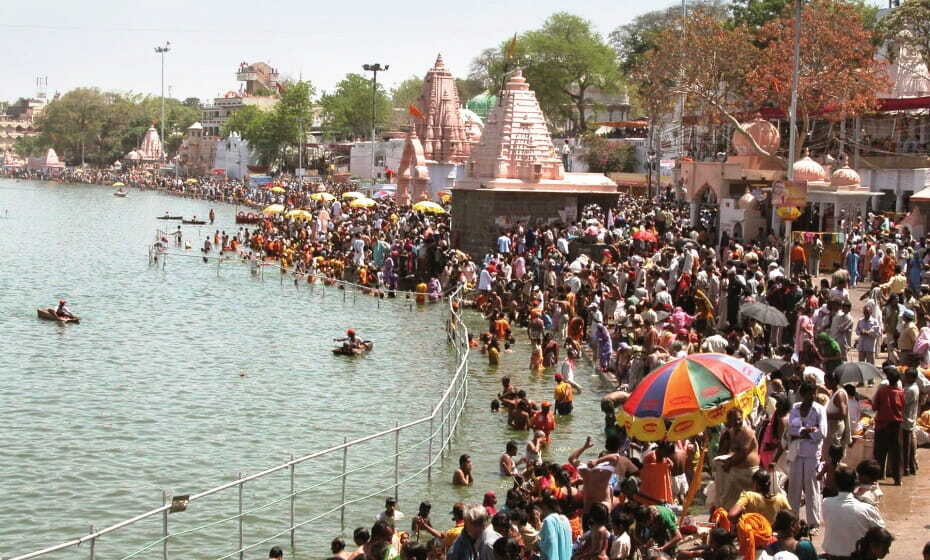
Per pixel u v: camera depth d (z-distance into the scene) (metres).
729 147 64.75
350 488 23.61
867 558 11.93
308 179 143.50
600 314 35.62
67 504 22.62
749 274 32.69
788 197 35.81
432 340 42.59
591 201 58.94
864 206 47.44
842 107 52.56
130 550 20.12
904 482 18.95
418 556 14.01
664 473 17.27
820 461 17.64
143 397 32.44
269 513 22.09
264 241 76.00
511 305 44.69
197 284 60.16
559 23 116.19
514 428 28.28
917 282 35.03
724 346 24.58
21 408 30.70
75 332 43.97
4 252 77.75
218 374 36.00
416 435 28.08
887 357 27.81
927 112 61.84
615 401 20.44
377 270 57.34
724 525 14.91
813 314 28.06
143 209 131.88
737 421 16.09
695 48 57.25
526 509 16.80
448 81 96.25
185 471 24.97
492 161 57.50
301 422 29.61
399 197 93.31
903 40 61.09
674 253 39.91
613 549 14.41
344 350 39.56
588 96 125.94
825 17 52.84
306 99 153.25
